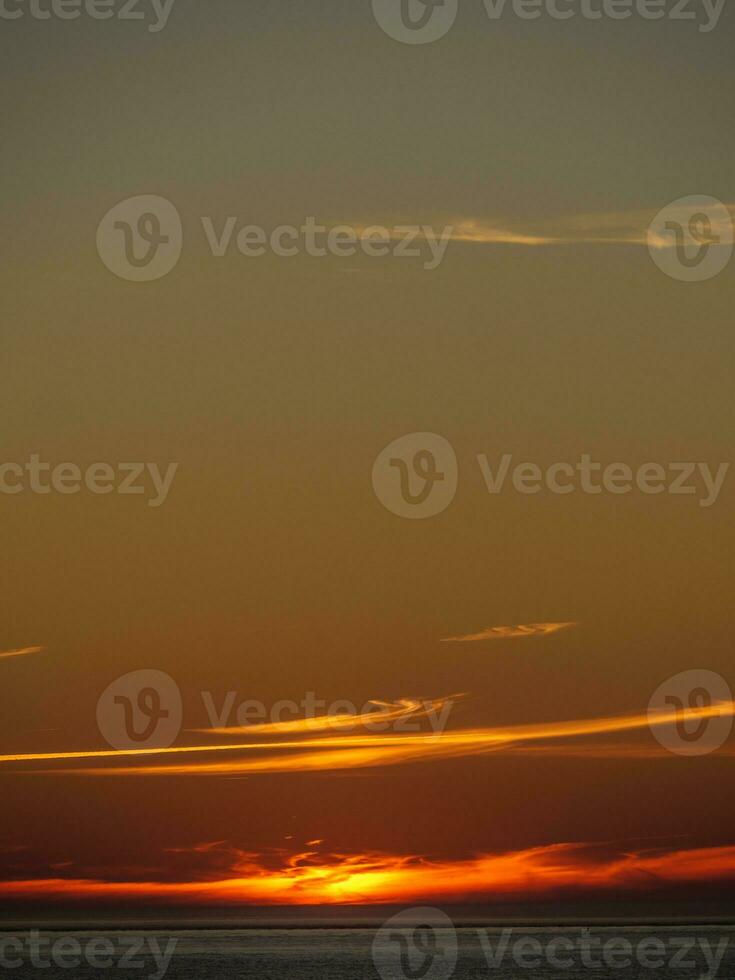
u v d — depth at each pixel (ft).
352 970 207.00
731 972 180.96
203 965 207.82
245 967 206.49
